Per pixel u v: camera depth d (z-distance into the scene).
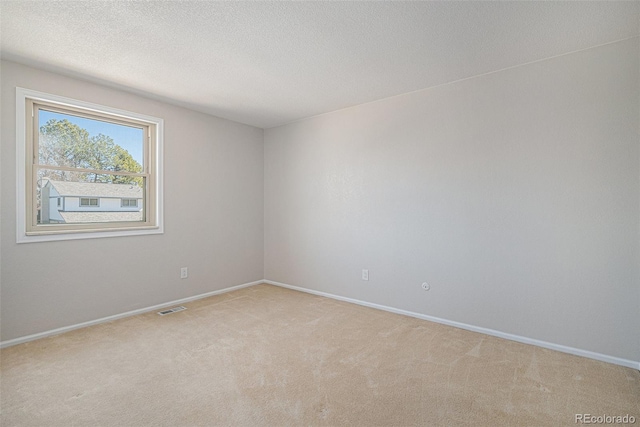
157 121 3.66
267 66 2.80
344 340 2.82
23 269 2.77
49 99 2.89
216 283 4.31
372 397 1.98
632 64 2.33
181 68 2.83
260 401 1.94
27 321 2.78
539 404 1.91
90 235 3.15
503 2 1.92
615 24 2.15
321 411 1.85
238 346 2.70
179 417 1.79
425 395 2.00
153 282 3.64
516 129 2.80
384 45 2.44
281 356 2.52
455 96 3.14
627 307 2.36
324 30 2.24
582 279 2.52
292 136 4.58
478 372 2.27
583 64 2.50
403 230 3.52
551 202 2.65
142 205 3.65
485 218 2.97
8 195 2.70
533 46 2.46
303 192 4.47
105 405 1.89
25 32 2.24
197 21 2.12
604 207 2.44
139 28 2.20
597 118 2.46
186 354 2.55
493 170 2.92
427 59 2.67
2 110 2.66
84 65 2.77
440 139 3.24
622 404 1.91
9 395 1.98
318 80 3.11
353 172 3.94
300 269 4.53
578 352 2.53
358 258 3.90
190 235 4.01
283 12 2.02
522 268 2.79
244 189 4.66
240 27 2.19
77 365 2.36
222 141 4.37
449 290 3.20
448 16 2.07
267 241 4.93
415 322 3.28
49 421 1.75
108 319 3.27
